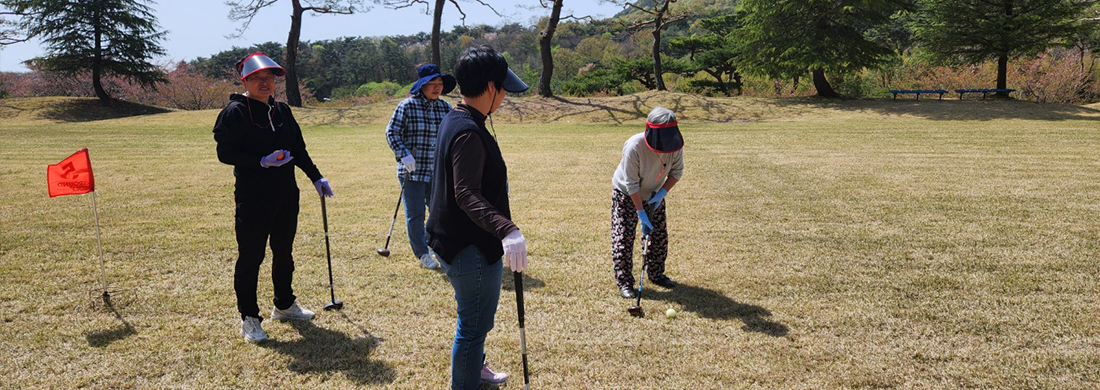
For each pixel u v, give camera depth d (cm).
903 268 485
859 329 372
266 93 345
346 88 9444
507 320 388
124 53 3186
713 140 1460
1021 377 311
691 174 963
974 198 747
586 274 479
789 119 2056
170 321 386
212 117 2338
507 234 226
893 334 364
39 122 2667
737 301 421
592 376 318
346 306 412
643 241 446
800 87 3791
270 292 439
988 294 425
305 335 367
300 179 966
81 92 4619
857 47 2427
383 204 758
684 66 3850
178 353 342
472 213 232
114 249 545
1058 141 1316
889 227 615
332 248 553
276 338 363
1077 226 607
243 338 361
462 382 279
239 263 351
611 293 438
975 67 3369
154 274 477
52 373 319
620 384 310
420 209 498
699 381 312
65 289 442
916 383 308
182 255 528
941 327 372
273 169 350
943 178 892
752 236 589
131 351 343
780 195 786
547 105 2416
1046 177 887
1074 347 343
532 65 8569
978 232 590
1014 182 850
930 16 2709
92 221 656
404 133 499
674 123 394
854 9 2372
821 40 2436
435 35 2520
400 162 505
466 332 269
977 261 500
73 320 386
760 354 340
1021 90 3247
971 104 2164
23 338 359
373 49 10569
